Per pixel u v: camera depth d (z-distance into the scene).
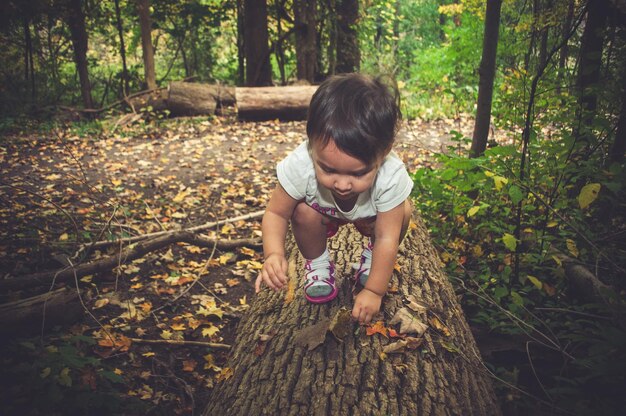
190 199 5.76
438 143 7.86
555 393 1.96
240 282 4.08
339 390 1.68
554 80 3.52
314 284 2.14
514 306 2.61
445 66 10.77
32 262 4.07
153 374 2.89
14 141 8.10
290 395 1.68
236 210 5.51
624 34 3.15
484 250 3.52
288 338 1.98
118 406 2.41
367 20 12.60
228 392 1.77
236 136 8.79
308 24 11.18
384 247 1.78
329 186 1.58
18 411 2.35
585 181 3.04
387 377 1.74
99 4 10.93
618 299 2.00
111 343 3.09
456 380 1.80
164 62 14.21
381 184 1.73
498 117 3.57
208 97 9.99
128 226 4.60
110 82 11.51
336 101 1.46
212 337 3.36
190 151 7.82
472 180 2.77
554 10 3.32
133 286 3.90
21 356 2.80
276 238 1.86
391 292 2.22
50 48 10.99
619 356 1.77
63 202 5.54
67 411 2.40
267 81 11.23
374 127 1.45
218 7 12.21
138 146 8.07
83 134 8.64
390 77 1.62
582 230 2.93
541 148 3.04
